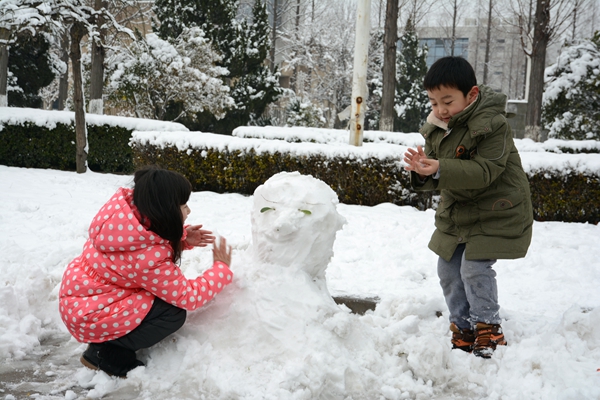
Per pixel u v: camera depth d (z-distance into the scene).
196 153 9.73
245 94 23.48
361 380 2.60
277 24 41.94
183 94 20.16
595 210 7.54
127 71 19.62
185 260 4.24
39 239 5.26
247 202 8.37
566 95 18.41
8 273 3.75
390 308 3.71
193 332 2.81
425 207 8.40
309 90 39.91
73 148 12.77
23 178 9.97
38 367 2.86
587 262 5.10
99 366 2.69
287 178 3.04
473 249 2.98
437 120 3.07
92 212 6.90
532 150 13.57
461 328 3.20
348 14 41.56
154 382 2.61
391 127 18.08
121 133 13.11
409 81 32.34
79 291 2.69
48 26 11.70
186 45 20.83
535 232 6.60
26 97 21.00
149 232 2.61
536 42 17.98
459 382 2.73
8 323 3.11
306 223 2.86
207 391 2.53
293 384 2.45
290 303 2.77
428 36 58.59
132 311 2.65
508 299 4.20
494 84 63.66
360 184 8.62
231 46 23.59
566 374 2.64
